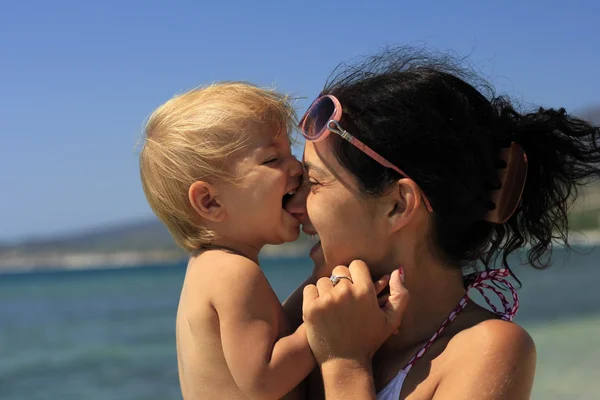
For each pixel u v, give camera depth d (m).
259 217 2.50
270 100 2.63
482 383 1.91
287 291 31.77
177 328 2.55
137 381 14.69
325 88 2.33
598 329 16.97
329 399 2.04
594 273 41.75
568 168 2.41
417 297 2.21
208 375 2.32
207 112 2.54
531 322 19.12
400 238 2.18
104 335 23.17
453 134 2.08
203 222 2.57
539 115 2.36
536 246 2.51
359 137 2.13
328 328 2.07
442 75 2.19
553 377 11.19
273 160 2.52
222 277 2.33
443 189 2.09
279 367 2.20
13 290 60.44
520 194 2.17
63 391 14.06
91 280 79.25
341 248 2.23
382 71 2.29
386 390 2.09
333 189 2.21
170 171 2.56
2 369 17.28
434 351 2.09
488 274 2.35
